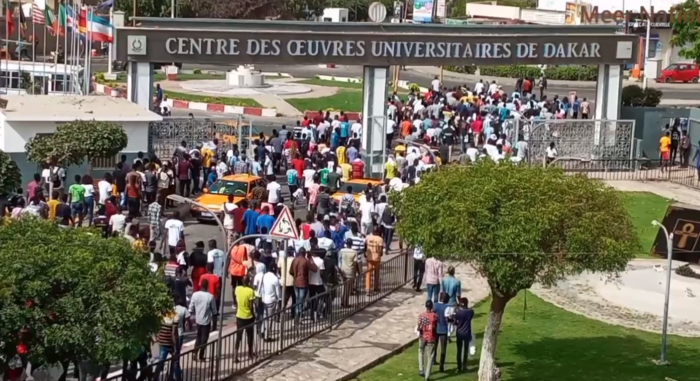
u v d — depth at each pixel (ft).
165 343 65.92
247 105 189.57
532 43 141.08
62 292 53.01
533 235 64.54
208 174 119.24
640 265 99.50
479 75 240.73
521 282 65.67
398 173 123.54
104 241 56.08
